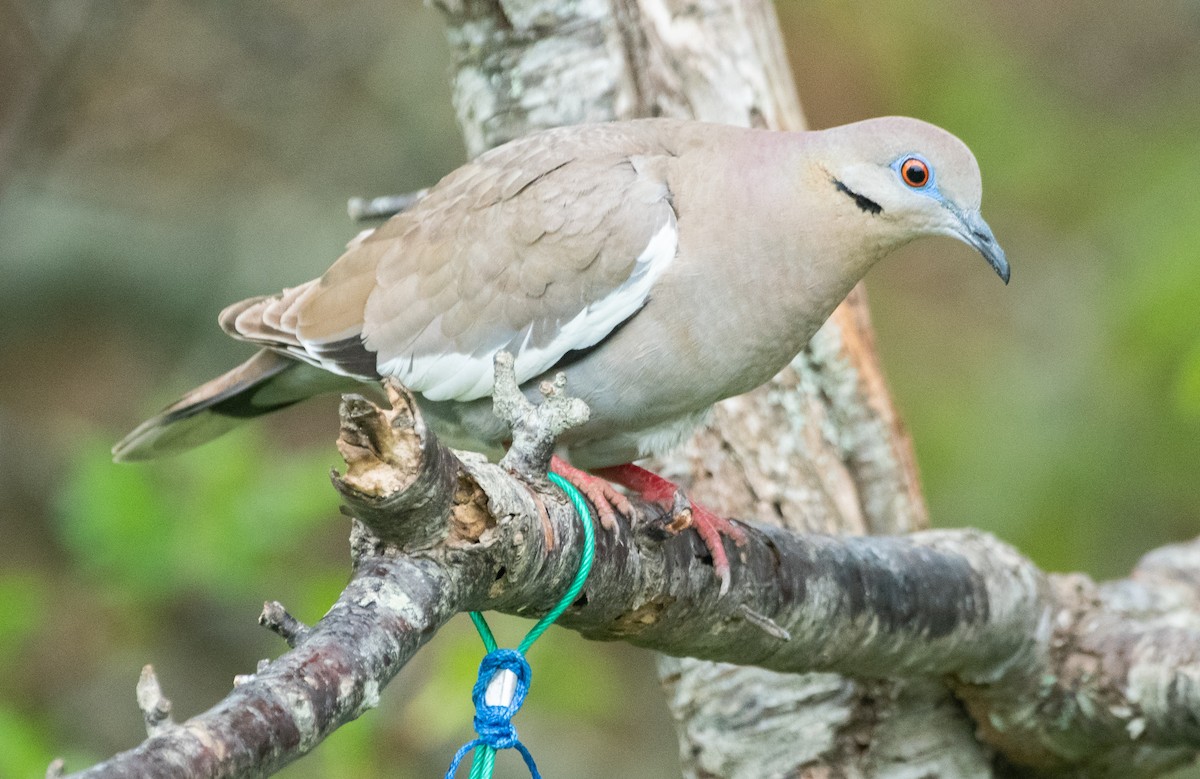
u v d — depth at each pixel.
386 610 5.60
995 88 16.80
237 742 4.84
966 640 8.74
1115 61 18.06
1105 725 9.09
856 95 17.08
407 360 8.78
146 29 18.58
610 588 7.03
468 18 9.69
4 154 14.91
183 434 9.82
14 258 18.39
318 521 12.95
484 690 6.32
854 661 8.48
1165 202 15.14
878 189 8.75
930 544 8.88
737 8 9.84
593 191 8.62
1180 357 14.05
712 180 8.66
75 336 18.59
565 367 8.60
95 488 12.07
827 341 9.73
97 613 13.99
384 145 18.34
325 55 18.45
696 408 8.78
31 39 17.42
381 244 9.11
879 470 9.87
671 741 16.22
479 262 8.69
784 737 9.35
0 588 12.53
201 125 19.45
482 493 5.91
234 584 12.04
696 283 8.47
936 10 17.20
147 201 18.55
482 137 9.84
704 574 7.60
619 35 9.54
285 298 9.28
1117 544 14.45
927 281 16.92
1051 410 14.70
